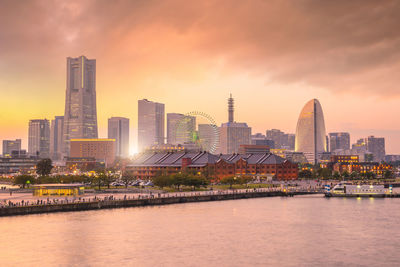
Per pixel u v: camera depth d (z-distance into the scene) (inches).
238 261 4370.1
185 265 4232.3
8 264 4192.9
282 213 7288.4
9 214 6584.6
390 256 4574.3
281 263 4323.3
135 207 7829.7
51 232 5497.1
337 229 5949.8
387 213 7352.4
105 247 4832.7
